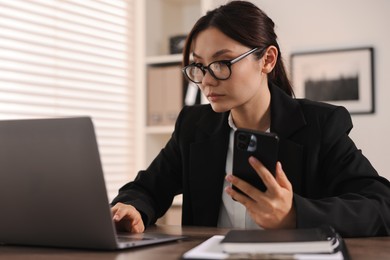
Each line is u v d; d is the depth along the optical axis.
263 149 1.08
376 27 2.99
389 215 1.25
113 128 3.44
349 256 0.93
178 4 3.60
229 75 1.41
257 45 1.46
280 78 1.68
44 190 1.02
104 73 3.39
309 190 1.50
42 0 3.04
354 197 1.28
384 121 2.95
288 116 1.55
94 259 0.93
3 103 2.87
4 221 1.08
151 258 0.93
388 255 0.96
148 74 3.45
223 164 1.60
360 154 1.49
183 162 1.67
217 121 1.66
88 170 0.97
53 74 3.10
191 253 0.88
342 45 3.07
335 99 3.07
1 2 2.84
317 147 1.50
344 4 3.07
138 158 3.51
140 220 1.40
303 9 3.17
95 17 3.33
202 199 1.60
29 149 1.01
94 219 0.99
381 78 2.97
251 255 0.86
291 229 1.07
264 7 3.27
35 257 0.96
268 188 1.07
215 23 1.43
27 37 2.97
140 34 3.51
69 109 3.19
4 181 1.05
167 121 3.35
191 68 1.48
